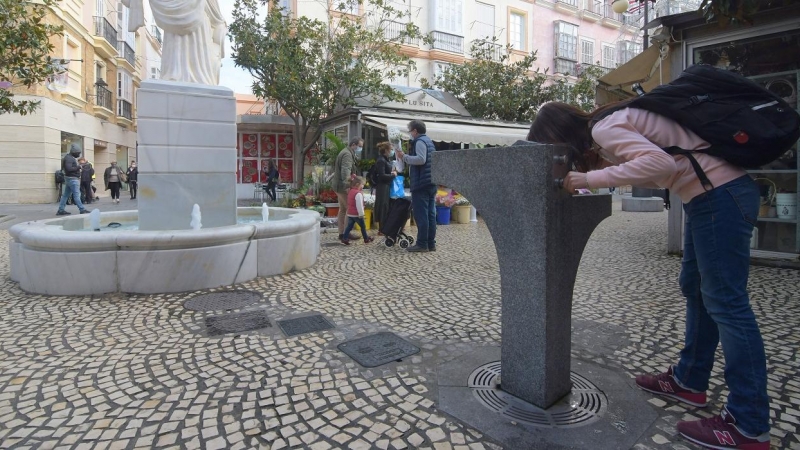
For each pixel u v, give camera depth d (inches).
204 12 223.9
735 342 74.2
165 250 167.9
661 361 111.8
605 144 78.0
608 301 165.3
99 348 119.0
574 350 118.4
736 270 74.1
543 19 928.3
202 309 150.6
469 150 93.6
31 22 360.2
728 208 73.4
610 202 98.2
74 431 81.7
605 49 1024.2
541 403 87.3
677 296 171.6
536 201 83.3
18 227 186.7
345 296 169.2
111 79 961.5
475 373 103.1
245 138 851.4
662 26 251.8
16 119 645.9
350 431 81.5
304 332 130.6
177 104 201.8
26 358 112.9
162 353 115.8
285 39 554.6
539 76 738.8
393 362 110.5
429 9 789.2
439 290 179.2
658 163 71.4
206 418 85.9
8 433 81.1
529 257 86.2
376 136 551.5
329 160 443.8
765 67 232.8
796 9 209.3
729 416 76.0
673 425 83.1
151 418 86.0
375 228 370.0
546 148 81.0
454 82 723.4
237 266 183.5
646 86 325.4
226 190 212.8
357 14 707.4
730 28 230.1
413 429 81.7
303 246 212.8
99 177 918.4
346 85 553.0
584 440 77.8
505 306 92.3
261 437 79.8
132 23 218.1
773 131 68.1
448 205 416.8
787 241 235.6
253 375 103.7
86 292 165.5
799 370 106.1
